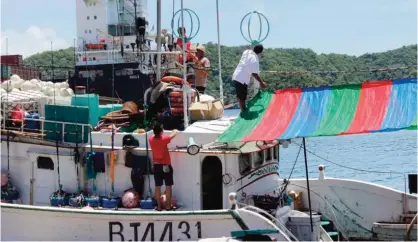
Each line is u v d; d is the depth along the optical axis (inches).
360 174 1235.9
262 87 512.7
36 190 513.0
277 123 457.1
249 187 488.7
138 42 727.7
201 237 428.5
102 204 483.8
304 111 464.4
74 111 502.3
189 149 465.1
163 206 468.1
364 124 417.7
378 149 1685.5
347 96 466.3
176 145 484.4
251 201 486.3
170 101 526.6
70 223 446.6
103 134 500.7
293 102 483.5
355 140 1996.8
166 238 433.4
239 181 477.7
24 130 515.2
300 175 1241.4
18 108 533.0
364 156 1529.3
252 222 418.9
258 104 501.0
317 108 462.6
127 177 493.0
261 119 473.1
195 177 474.6
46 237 451.2
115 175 495.2
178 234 431.5
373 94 457.1
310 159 1520.7
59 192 499.2
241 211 421.7
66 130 503.8
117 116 533.0
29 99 543.5
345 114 443.2
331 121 437.4
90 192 500.1
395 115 420.8
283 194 517.3
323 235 494.6
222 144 470.9
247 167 486.6
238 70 498.3
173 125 525.0
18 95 551.8
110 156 493.0
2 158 519.8
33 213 452.4
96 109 545.3
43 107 550.0
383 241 512.1
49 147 506.6
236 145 472.7
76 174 501.4
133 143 488.7
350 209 546.3
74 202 485.4
